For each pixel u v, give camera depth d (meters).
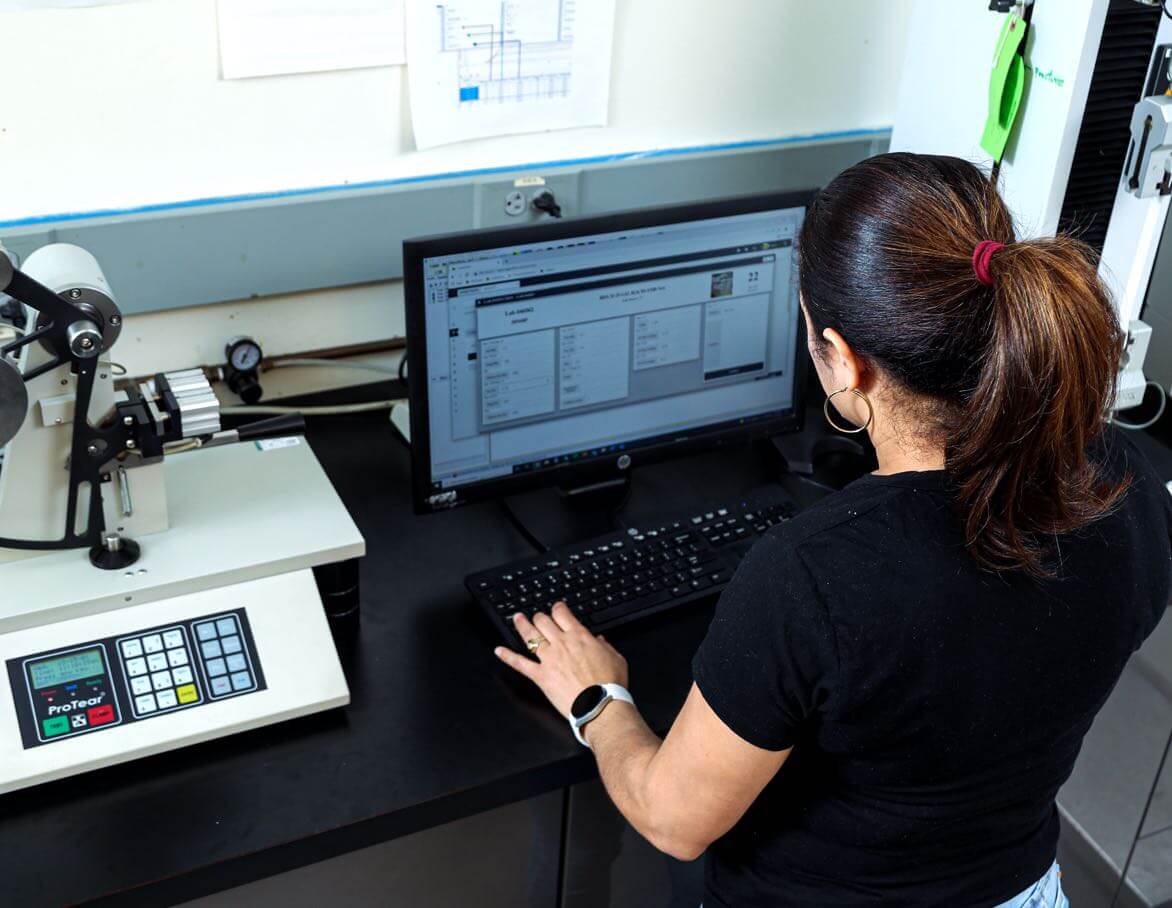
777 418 1.66
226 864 1.09
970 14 1.50
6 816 1.12
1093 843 1.92
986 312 0.79
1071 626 0.87
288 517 1.33
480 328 1.41
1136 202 1.48
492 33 1.59
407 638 1.37
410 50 1.56
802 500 1.65
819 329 0.89
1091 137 1.42
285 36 1.49
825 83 1.88
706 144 1.85
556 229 1.38
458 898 1.37
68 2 1.37
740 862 1.08
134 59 1.44
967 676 0.84
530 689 1.31
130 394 1.24
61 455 1.20
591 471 1.57
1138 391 1.63
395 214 1.65
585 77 1.69
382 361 1.84
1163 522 0.96
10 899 1.04
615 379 1.52
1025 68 1.43
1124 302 1.54
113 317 1.13
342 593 1.35
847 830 0.95
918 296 0.80
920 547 0.83
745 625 0.87
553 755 1.22
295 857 1.12
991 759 0.90
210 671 1.21
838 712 0.85
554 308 1.44
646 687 1.31
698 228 1.47
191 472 1.40
